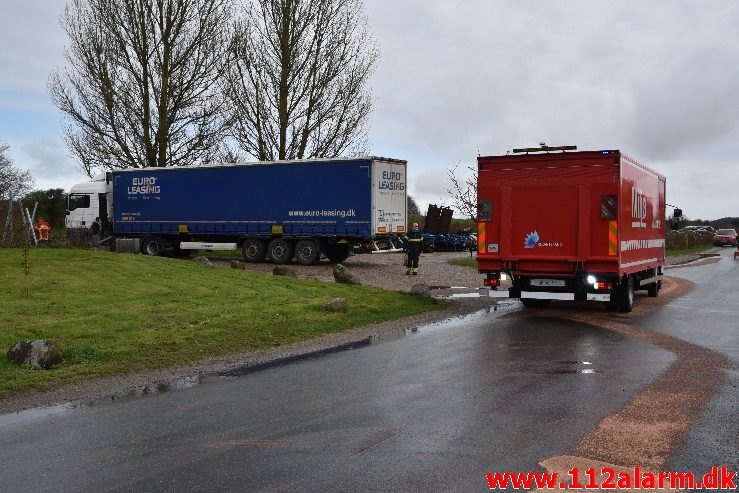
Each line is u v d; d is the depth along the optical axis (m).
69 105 32.09
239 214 27.92
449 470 5.07
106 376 8.52
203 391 7.72
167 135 32.28
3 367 8.67
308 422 6.38
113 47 31.47
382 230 25.59
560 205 13.75
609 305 15.34
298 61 31.53
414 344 10.93
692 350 10.24
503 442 5.73
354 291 16.98
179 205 29.39
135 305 13.14
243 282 17.27
